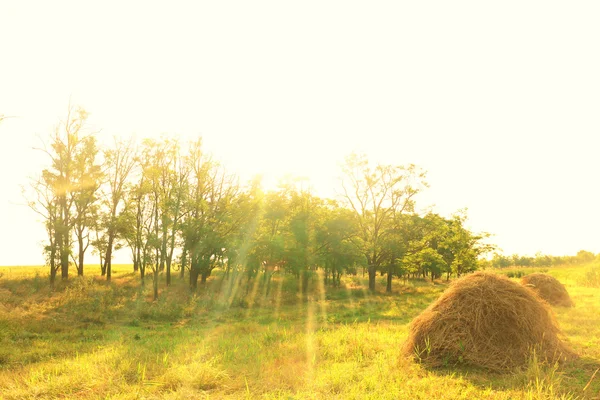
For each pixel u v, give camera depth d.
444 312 8.29
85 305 22.44
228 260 30.95
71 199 33.72
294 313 19.84
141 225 32.84
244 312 21.00
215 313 21.22
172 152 32.69
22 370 8.55
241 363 8.15
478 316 7.92
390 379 6.75
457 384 6.48
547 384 6.22
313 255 32.47
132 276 37.72
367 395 5.97
